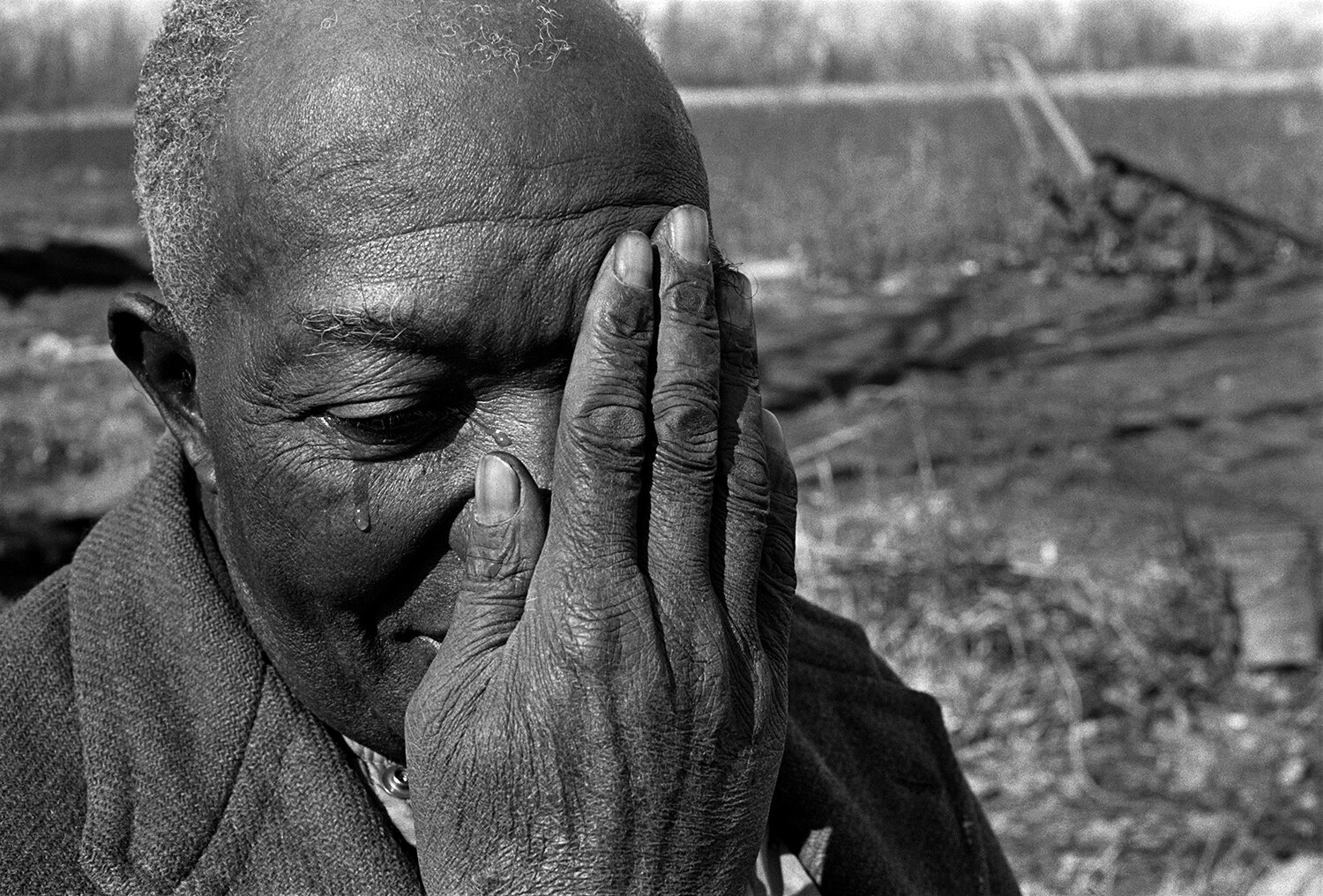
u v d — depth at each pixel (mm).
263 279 921
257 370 941
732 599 949
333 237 887
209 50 955
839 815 1348
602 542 900
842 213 13055
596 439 892
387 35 896
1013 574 5000
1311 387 8227
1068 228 11961
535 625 906
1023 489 6387
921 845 1505
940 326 10031
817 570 4824
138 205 1058
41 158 19969
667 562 917
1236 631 4789
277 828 1058
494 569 919
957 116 22438
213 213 938
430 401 921
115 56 25094
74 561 1171
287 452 953
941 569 4922
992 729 4277
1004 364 8914
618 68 936
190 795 1045
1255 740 4301
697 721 918
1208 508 6164
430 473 941
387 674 1021
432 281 880
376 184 881
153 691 1078
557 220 894
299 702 1097
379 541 954
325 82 891
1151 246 11969
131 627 1101
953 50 36844
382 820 1077
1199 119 20828
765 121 22531
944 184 14336
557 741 901
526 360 909
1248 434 7371
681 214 907
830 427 7516
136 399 7012
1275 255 12094
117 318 1058
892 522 5508
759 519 958
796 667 1501
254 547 1003
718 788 933
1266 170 15242
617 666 901
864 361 9031
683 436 911
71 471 6262
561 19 929
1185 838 3777
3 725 1048
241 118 917
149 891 1004
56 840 1016
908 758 1539
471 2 914
